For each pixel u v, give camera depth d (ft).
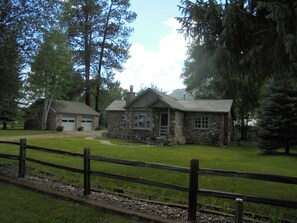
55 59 36.42
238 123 104.94
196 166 15.16
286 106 53.16
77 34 122.01
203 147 64.59
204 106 76.69
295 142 53.57
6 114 34.71
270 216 15.70
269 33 17.71
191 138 75.66
